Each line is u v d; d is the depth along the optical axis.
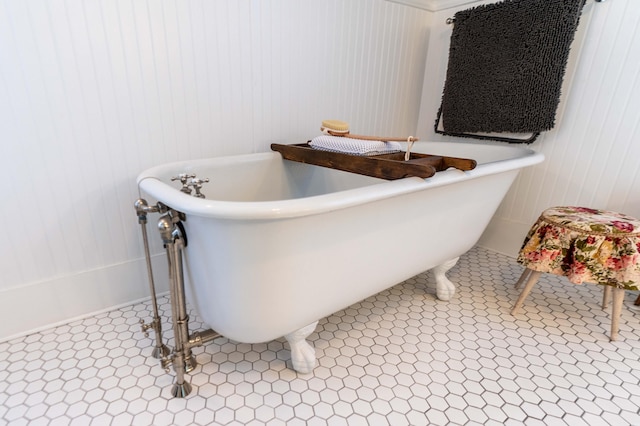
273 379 1.05
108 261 1.30
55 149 1.10
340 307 1.07
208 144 1.40
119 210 1.27
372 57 1.82
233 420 0.91
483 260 1.92
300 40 1.52
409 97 2.10
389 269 1.12
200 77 1.30
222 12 1.28
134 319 1.29
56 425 0.87
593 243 1.19
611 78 1.48
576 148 1.63
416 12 1.93
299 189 1.53
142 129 1.24
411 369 1.10
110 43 1.11
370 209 0.91
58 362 1.08
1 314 1.13
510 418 0.94
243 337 0.94
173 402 0.95
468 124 1.92
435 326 1.33
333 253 0.90
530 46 1.60
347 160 1.18
